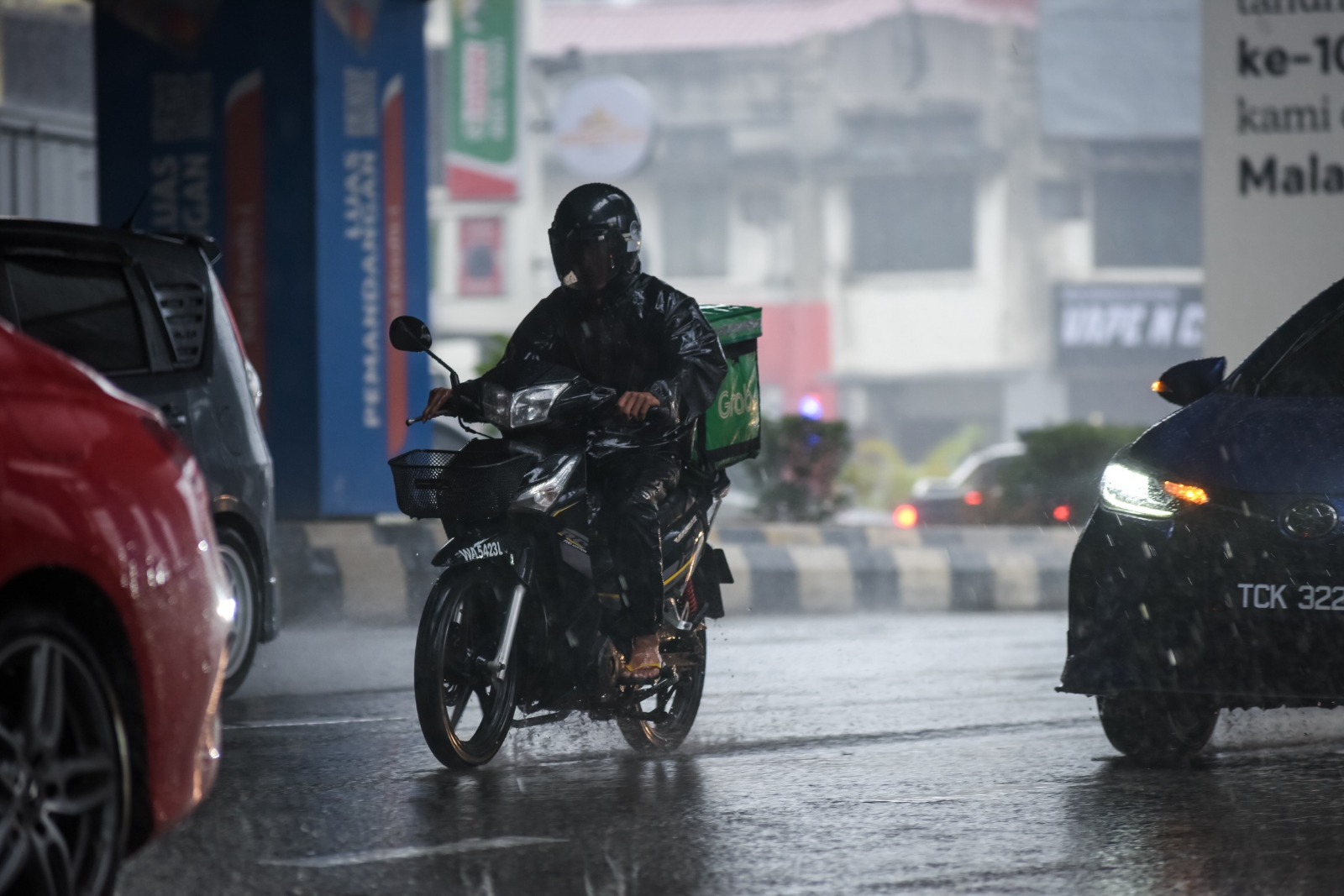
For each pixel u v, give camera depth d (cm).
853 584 4088
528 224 14638
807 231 15425
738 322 1897
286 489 3812
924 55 15250
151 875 1302
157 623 1110
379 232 3894
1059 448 5703
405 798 1598
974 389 15338
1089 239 15250
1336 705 1567
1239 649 1587
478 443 1698
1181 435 1702
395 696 2350
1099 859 1356
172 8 3872
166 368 2183
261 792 1625
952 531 4319
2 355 1085
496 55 12081
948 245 15338
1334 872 1316
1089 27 15125
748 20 15625
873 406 15425
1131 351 15238
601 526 1719
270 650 2902
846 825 1480
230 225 3850
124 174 3916
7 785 1034
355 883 1279
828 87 15375
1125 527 1662
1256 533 1588
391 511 3912
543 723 1775
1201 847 1395
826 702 2281
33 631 1043
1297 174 3953
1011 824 1484
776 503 5181
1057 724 2078
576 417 1722
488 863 1338
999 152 15212
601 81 13638
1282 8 3950
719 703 2270
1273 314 3972
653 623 1725
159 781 1120
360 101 3869
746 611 3934
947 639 3178
